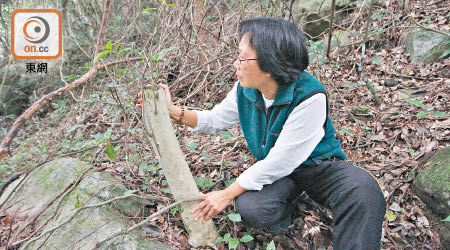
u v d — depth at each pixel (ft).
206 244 5.08
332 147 5.08
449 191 5.46
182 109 5.21
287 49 4.03
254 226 4.78
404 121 7.61
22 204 6.79
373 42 10.51
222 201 4.60
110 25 14.37
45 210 6.08
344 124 7.89
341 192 4.57
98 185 6.08
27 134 13.35
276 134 4.73
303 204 5.85
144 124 4.50
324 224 5.60
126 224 5.46
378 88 8.89
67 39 15.28
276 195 4.75
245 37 4.16
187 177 4.79
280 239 5.44
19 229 6.12
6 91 15.58
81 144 7.80
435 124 7.20
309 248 5.39
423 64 9.43
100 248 5.04
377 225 4.35
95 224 5.46
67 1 14.67
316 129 4.51
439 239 5.47
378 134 7.50
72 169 6.86
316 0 11.85
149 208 5.90
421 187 5.92
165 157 4.58
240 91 5.07
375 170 6.61
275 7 9.50
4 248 5.56
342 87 9.12
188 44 8.47
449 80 8.48
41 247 5.42
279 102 4.45
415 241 5.52
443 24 10.07
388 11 10.76
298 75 4.24
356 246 4.33
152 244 5.14
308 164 4.95
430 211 5.81
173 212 5.47
